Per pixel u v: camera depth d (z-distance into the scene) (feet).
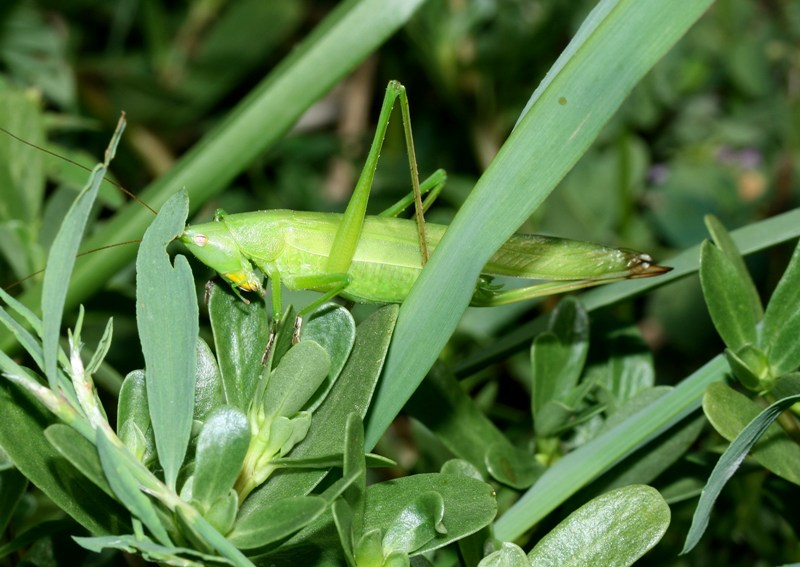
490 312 0.79
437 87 0.89
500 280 0.72
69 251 0.43
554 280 0.59
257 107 0.62
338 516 0.42
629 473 0.52
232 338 0.48
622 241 0.89
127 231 0.62
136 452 0.46
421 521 0.46
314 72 0.62
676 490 0.54
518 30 0.85
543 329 0.58
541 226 0.89
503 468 0.52
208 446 0.45
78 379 0.44
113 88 0.95
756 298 0.53
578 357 0.54
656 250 0.93
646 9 0.46
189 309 0.45
